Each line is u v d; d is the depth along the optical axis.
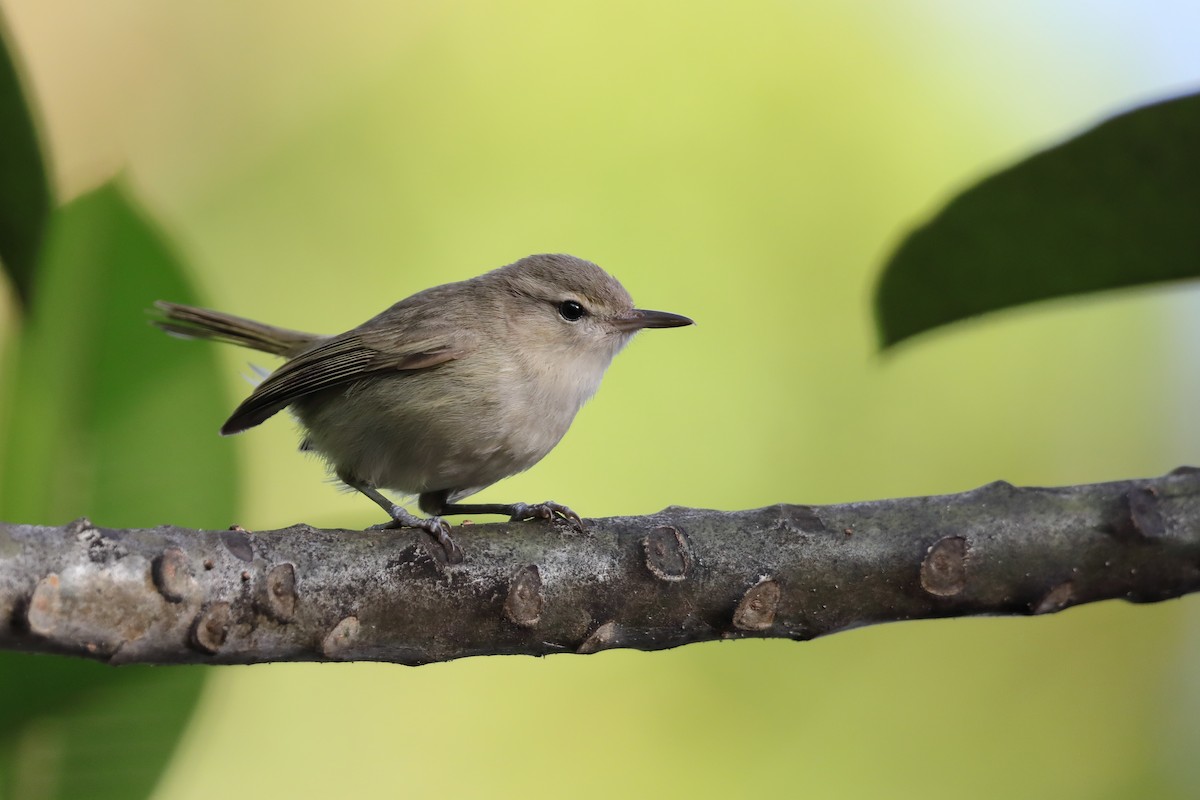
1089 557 3.55
